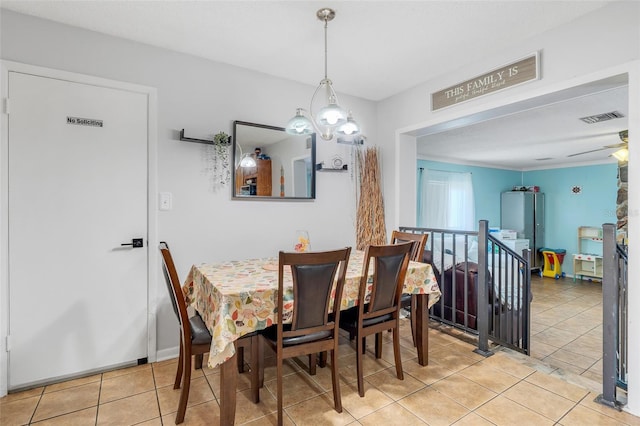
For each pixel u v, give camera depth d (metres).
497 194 7.39
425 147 5.43
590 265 6.57
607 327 1.90
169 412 1.86
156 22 2.20
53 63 2.17
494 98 2.62
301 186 3.20
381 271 2.00
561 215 7.11
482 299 2.57
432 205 6.19
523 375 2.23
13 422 1.77
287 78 3.11
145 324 2.46
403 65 2.84
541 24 2.22
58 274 2.18
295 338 1.79
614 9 1.99
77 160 2.23
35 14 2.10
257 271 2.18
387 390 2.06
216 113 2.76
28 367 2.10
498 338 2.89
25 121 2.09
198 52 2.62
